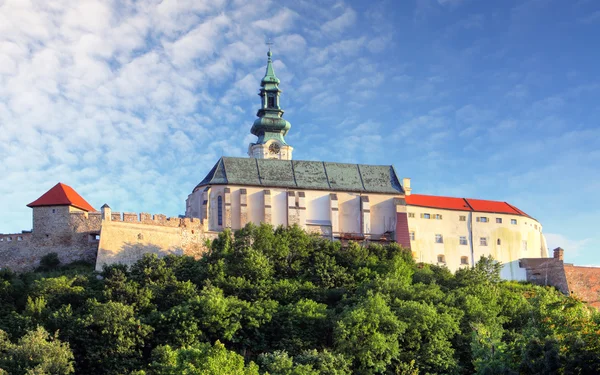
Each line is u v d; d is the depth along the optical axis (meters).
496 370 89.69
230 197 165.38
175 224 156.00
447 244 174.38
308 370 98.06
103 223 148.25
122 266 135.38
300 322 117.06
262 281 132.25
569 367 84.25
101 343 108.75
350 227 172.00
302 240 149.62
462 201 181.88
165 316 114.56
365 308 115.38
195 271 136.12
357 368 108.81
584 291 166.12
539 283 170.88
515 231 179.25
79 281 130.62
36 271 145.62
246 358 112.81
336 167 179.88
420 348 114.44
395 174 181.88
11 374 97.62
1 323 116.50
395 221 171.38
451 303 126.38
